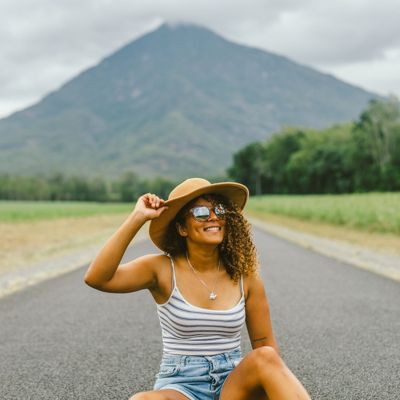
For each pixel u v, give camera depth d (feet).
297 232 90.53
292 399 8.87
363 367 17.15
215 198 10.61
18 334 22.62
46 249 63.98
